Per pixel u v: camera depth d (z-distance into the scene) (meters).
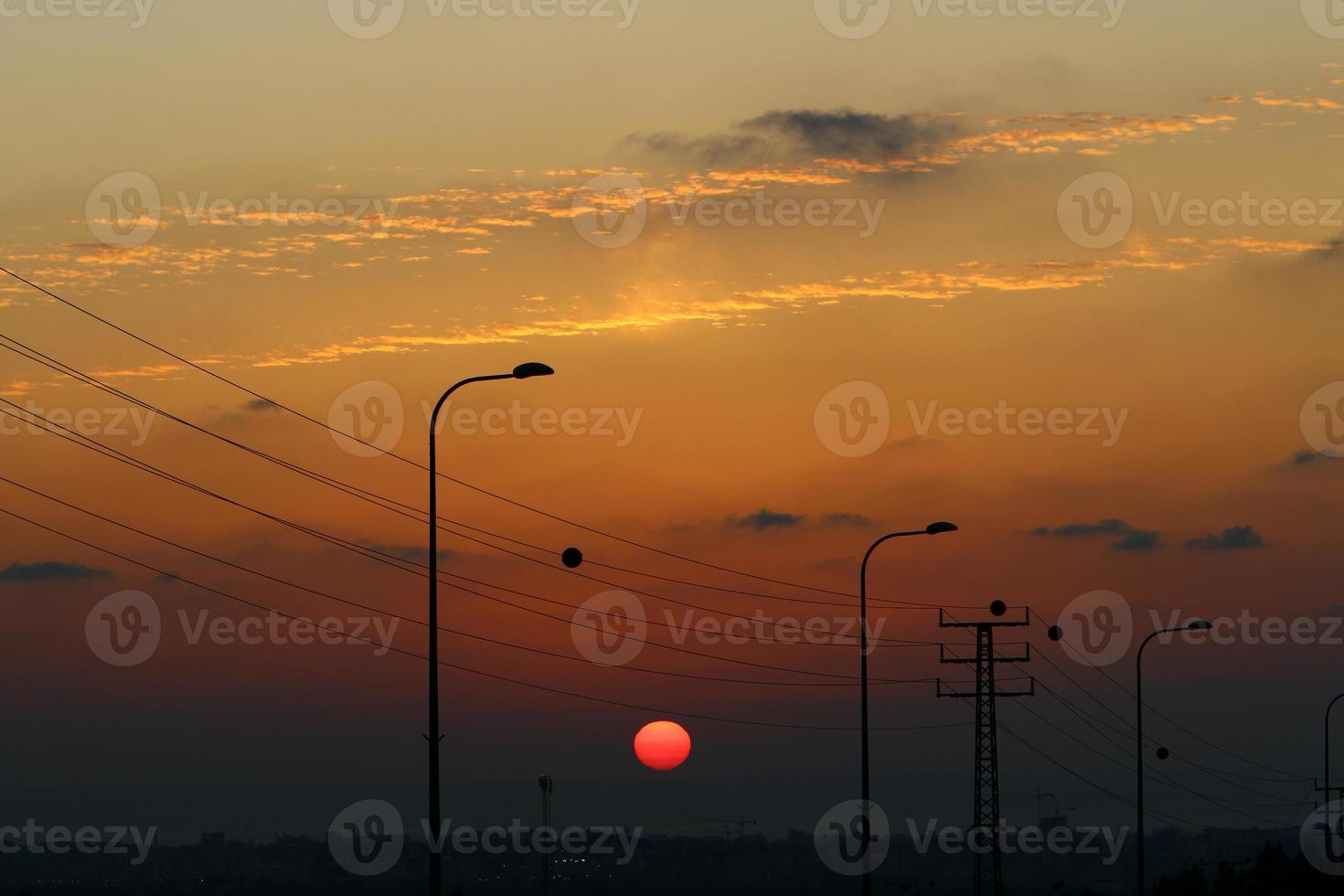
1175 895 142.62
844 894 144.75
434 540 49.06
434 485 49.75
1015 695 100.06
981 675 100.56
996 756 100.19
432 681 47.62
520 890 131.62
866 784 67.81
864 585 72.00
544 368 51.22
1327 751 133.00
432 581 48.56
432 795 46.66
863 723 68.69
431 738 47.19
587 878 146.00
